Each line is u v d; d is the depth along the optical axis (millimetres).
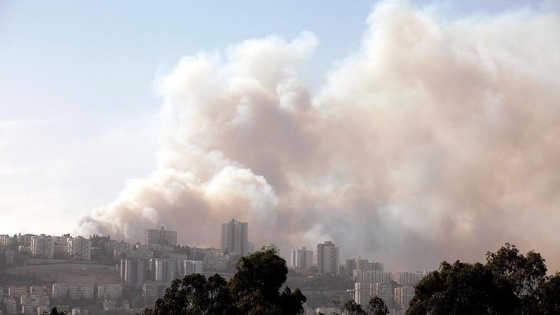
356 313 172000
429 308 148250
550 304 154875
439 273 156375
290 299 159500
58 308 149125
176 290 153375
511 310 148750
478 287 147250
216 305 151375
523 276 161125
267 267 156625
